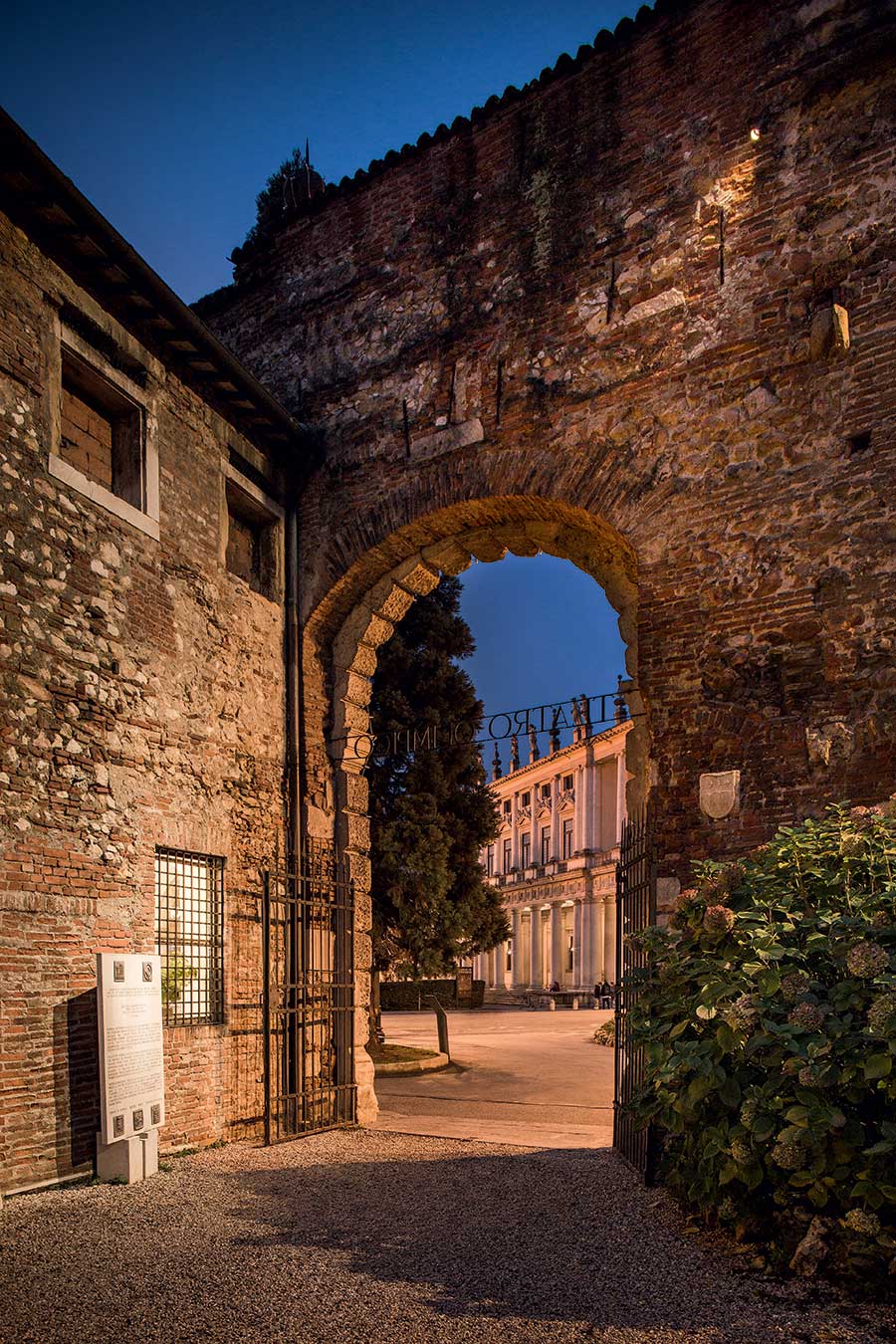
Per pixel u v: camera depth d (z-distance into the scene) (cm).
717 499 819
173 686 837
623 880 813
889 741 714
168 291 802
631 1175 698
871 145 788
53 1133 660
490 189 988
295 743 1002
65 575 723
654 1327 411
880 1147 436
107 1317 425
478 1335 404
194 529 890
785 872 584
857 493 757
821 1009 478
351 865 1039
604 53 933
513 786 5094
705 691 799
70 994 688
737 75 858
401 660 1733
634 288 888
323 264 1091
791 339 802
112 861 743
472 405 963
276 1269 487
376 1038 1738
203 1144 810
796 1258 460
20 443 691
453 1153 805
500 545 1032
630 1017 625
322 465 1048
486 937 1811
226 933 872
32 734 679
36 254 722
